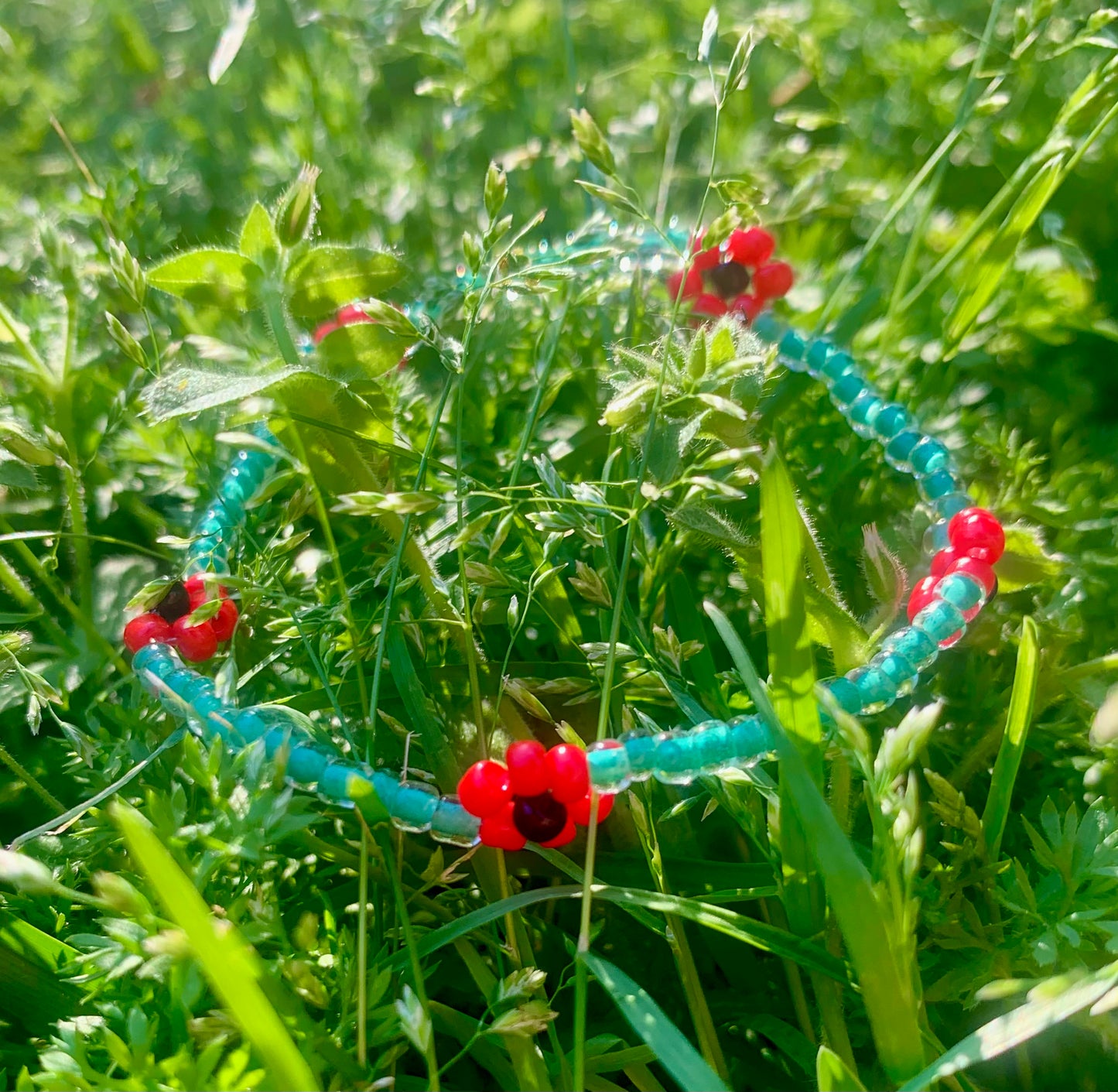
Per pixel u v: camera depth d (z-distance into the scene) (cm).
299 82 15
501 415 11
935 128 15
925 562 9
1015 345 12
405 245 13
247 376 7
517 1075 6
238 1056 5
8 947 7
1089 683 8
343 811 8
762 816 8
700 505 8
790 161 13
